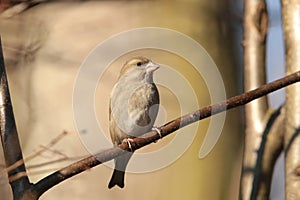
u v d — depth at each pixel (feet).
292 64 29.25
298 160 27.78
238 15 51.21
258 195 31.24
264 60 33.65
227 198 50.01
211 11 50.06
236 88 51.19
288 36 29.45
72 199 46.26
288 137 28.25
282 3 29.84
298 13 29.45
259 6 33.73
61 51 46.98
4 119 25.21
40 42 45.78
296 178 27.63
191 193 47.93
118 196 46.73
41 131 46.50
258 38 33.63
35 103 46.75
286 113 28.55
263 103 32.24
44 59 46.91
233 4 51.44
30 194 24.39
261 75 33.45
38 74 46.91
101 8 47.32
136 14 47.78
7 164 24.97
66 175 24.84
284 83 25.11
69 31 47.06
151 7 48.14
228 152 50.34
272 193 51.78
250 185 31.35
